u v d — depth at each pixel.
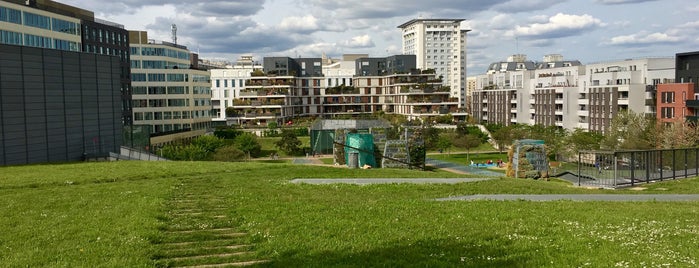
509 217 22.27
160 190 30.33
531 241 17.80
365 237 18.84
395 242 18.08
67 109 56.78
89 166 43.28
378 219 21.84
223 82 170.12
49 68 54.44
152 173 39.47
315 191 31.33
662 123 85.19
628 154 41.28
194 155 80.06
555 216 22.34
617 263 14.89
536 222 21.06
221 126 136.75
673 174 42.34
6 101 49.59
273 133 126.69
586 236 18.34
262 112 143.38
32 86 52.34
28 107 51.84
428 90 144.62
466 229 19.88
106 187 31.81
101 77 62.16
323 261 15.95
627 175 41.66
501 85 187.00
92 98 60.59
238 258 16.52
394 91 157.50
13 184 33.12
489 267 14.99
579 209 24.27
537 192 32.34
